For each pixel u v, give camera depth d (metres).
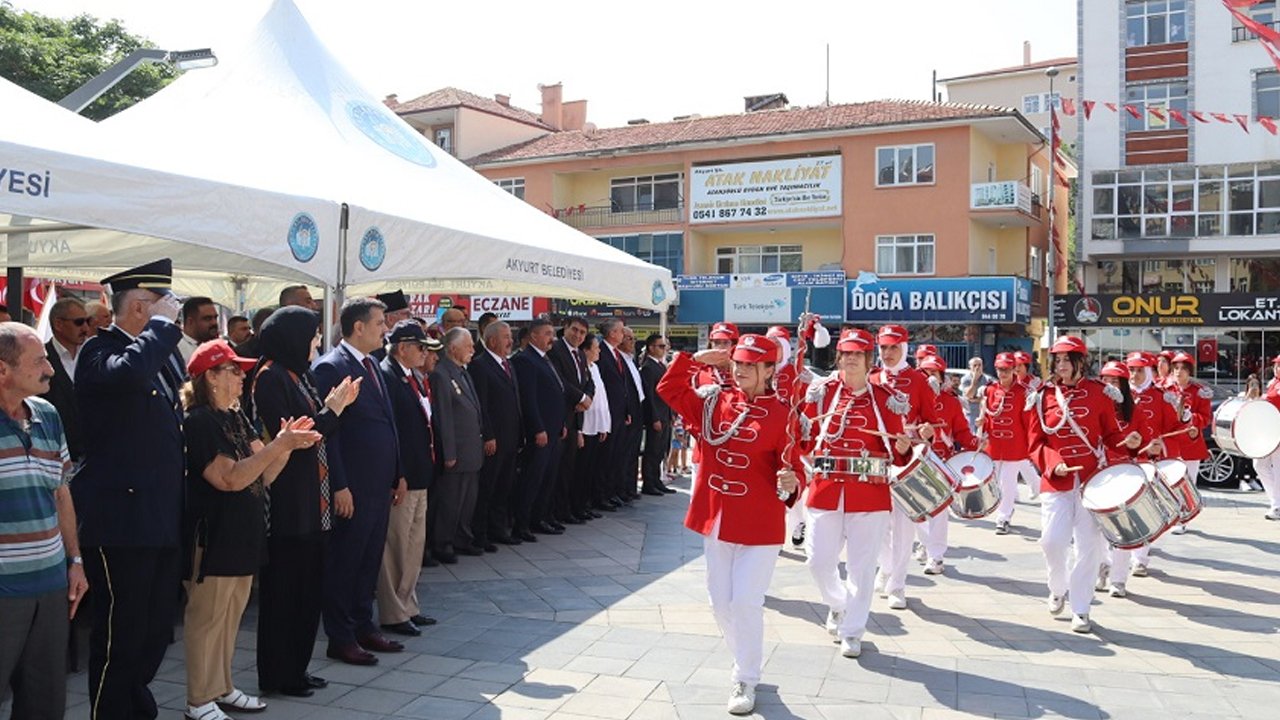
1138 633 7.36
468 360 9.06
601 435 11.58
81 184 5.31
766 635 7.21
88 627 6.47
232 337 8.66
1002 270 35.47
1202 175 32.22
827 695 5.89
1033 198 34.97
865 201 33.88
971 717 5.55
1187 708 5.74
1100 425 7.48
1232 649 6.96
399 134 9.86
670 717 5.48
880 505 6.66
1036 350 35.97
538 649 6.66
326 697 5.68
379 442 6.33
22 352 4.01
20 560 4.02
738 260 36.97
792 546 10.48
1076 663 6.60
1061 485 7.50
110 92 28.92
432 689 5.85
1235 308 29.22
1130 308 30.42
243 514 5.07
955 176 32.72
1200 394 12.36
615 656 6.54
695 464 8.36
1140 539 6.88
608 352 12.12
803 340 8.66
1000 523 11.68
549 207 39.06
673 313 35.62
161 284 4.98
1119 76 33.19
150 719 5.12
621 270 11.26
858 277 32.94
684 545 10.14
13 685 4.16
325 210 6.95
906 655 6.74
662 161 37.22
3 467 4.00
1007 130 33.34
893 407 6.73
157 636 4.98
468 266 8.41
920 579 9.17
